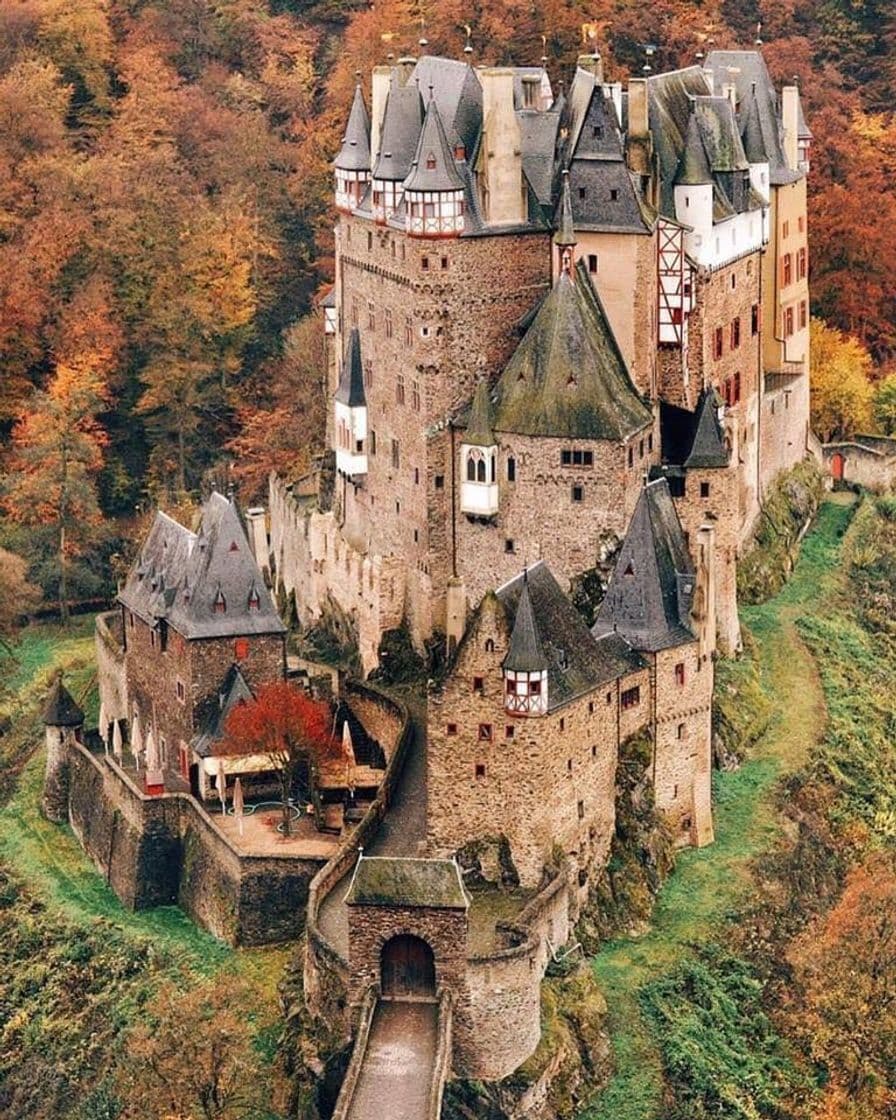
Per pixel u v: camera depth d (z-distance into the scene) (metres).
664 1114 179.62
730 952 192.25
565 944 187.12
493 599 185.75
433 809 189.00
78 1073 195.75
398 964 177.38
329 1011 180.12
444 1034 172.50
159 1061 183.50
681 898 196.00
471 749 187.12
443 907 174.38
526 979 176.62
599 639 195.25
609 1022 184.50
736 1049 186.00
